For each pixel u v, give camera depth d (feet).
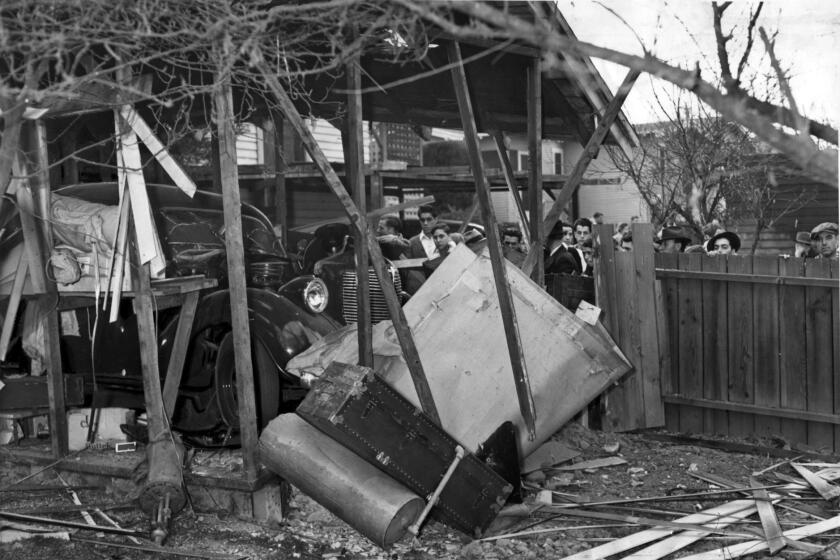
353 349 19.45
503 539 17.39
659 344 25.79
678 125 36.55
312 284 21.65
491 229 18.80
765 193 44.37
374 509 16.29
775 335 24.06
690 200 37.58
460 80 19.15
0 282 20.38
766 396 24.29
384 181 52.39
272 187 49.16
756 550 16.30
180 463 18.03
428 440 16.84
